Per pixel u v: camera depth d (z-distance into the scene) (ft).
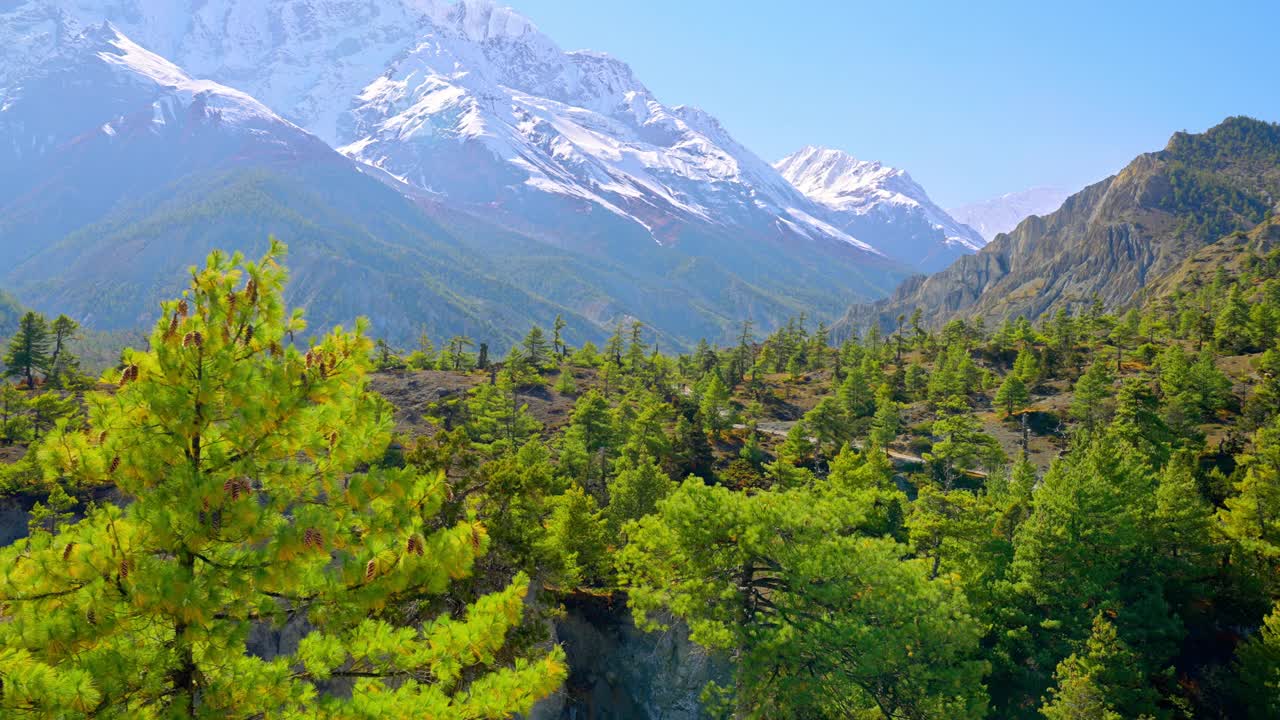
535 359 470.80
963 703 92.32
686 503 102.63
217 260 40.14
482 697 38.88
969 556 144.05
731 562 100.99
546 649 110.01
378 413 42.16
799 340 634.02
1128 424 236.02
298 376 39.45
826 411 316.19
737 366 512.22
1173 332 487.20
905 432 360.28
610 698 119.96
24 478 189.88
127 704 34.83
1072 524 138.72
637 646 125.08
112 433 37.29
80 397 256.11
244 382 37.58
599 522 138.72
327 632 38.68
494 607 41.04
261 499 39.11
